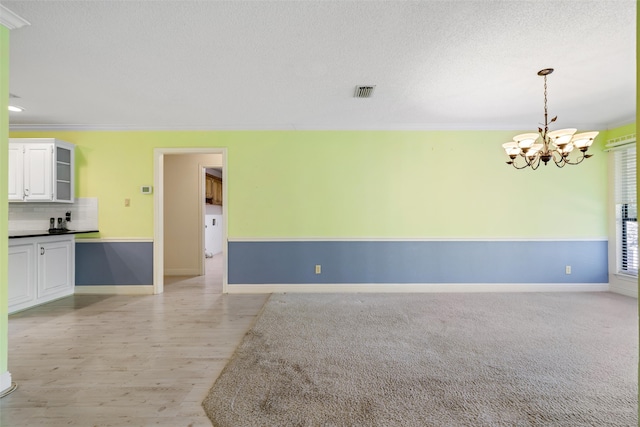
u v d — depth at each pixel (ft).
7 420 5.30
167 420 5.30
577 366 6.99
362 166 13.78
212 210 29.01
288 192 13.78
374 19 6.26
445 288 13.71
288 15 6.13
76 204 13.64
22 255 11.25
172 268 18.33
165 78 8.91
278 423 5.17
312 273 13.82
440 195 13.73
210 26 6.48
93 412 5.51
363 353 7.70
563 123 13.15
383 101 10.71
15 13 5.93
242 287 13.78
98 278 13.65
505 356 7.49
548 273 13.67
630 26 6.45
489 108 11.39
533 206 13.67
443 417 5.30
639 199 3.49
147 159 13.74
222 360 7.47
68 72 8.51
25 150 12.47
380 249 13.78
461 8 5.92
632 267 12.91
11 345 8.32
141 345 8.32
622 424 5.09
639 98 3.48
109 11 5.98
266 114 12.14
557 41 7.00
